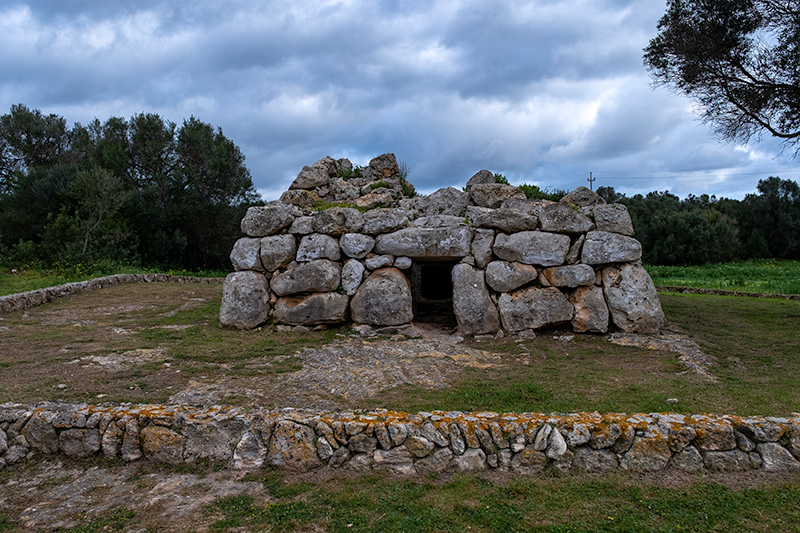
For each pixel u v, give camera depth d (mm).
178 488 4316
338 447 4586
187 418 4805
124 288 14109
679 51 11000
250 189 28406
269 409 5203
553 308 8836
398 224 9367
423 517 3859
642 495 4180
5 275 16172
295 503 4047
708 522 3840
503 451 4578
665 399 5930
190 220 24516
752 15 10414
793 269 30672
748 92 10711
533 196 11492
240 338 8641
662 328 9227
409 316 9094
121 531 3732
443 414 4871
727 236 39312
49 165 25516
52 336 8508
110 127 26203
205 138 26500
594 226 9141
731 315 10656
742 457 4617
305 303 9141
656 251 37469
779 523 3838
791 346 8344
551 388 6316
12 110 25844
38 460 4852
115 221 21391
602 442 4590
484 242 9172
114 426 4820
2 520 3904
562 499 4117
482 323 8875
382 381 6512
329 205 10602
